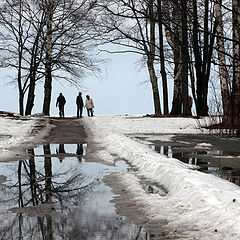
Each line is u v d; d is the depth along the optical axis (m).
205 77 49.59
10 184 13.27
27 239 7.59
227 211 8.26
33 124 41.19
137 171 15.20
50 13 63.12
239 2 28.41
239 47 28.98
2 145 23.97
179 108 53.78
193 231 7.67
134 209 9.69
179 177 12.02
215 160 17.78
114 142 24.16
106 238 7.55
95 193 11.66
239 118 29.84
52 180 13.92
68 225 8.45
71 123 46.31
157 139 28.02
